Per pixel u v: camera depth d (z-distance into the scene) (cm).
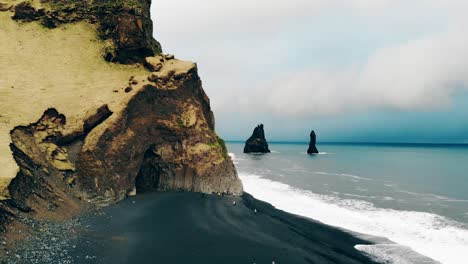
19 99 3791
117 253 2325
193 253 2450
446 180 7300
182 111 4791
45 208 2750
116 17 5691
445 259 2512
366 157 16812
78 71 4853
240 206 3969
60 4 5962
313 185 6275
